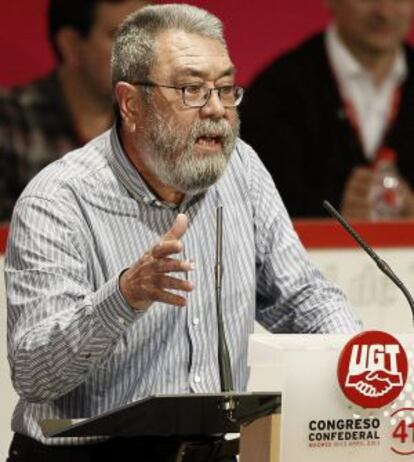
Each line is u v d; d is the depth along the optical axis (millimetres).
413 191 12250
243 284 7039
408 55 12094
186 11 6699
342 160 11984
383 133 12102
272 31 11633
